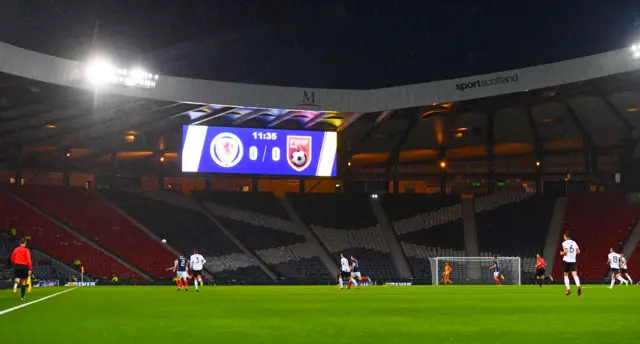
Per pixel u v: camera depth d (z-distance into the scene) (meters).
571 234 61.31
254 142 60.22
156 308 17.78
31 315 14.82
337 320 13.16
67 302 21.33
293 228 62.50
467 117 62.00
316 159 61.09
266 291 34.62
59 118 56.75
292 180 70.00
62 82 49.06
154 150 64.31
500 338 9.64
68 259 54.19
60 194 60.91
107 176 66.56
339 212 65.19
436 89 55.91
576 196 65.44
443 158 66.44
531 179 68.62
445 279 54.38
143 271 54.69
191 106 56.88
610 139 63.72
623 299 23.17
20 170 60.56
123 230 58.53
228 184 69.12
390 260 59.59
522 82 53.22
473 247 60.91
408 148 67.06
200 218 61.94
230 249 58.97
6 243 53.72
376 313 15.44
